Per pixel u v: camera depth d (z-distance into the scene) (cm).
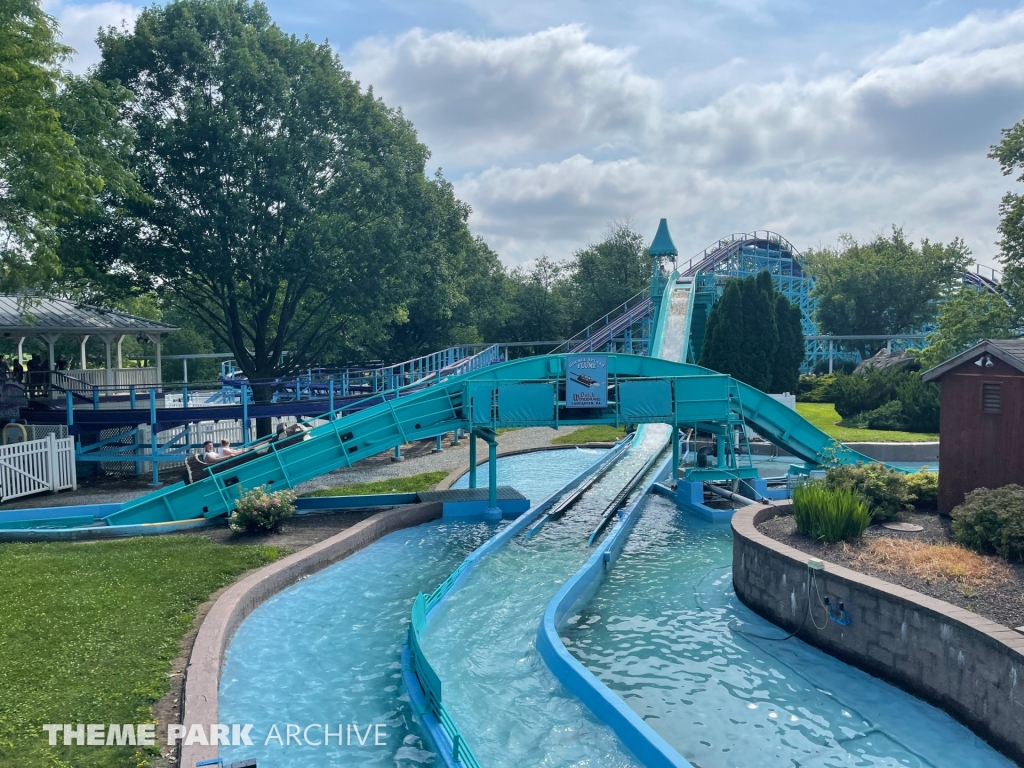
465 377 2347
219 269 3247
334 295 3747
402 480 2631
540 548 1892
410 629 1187
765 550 1369
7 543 1752
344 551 1802
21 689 955
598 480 2838
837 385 4706
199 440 3183
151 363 8744
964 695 955
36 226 2400
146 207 3094
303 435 2206
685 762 829
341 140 3600
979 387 1539
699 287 5428
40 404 2880
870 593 1120
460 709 1029
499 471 3064
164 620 1220
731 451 2417
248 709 1030
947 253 7425
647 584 1603
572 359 2277
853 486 1625
